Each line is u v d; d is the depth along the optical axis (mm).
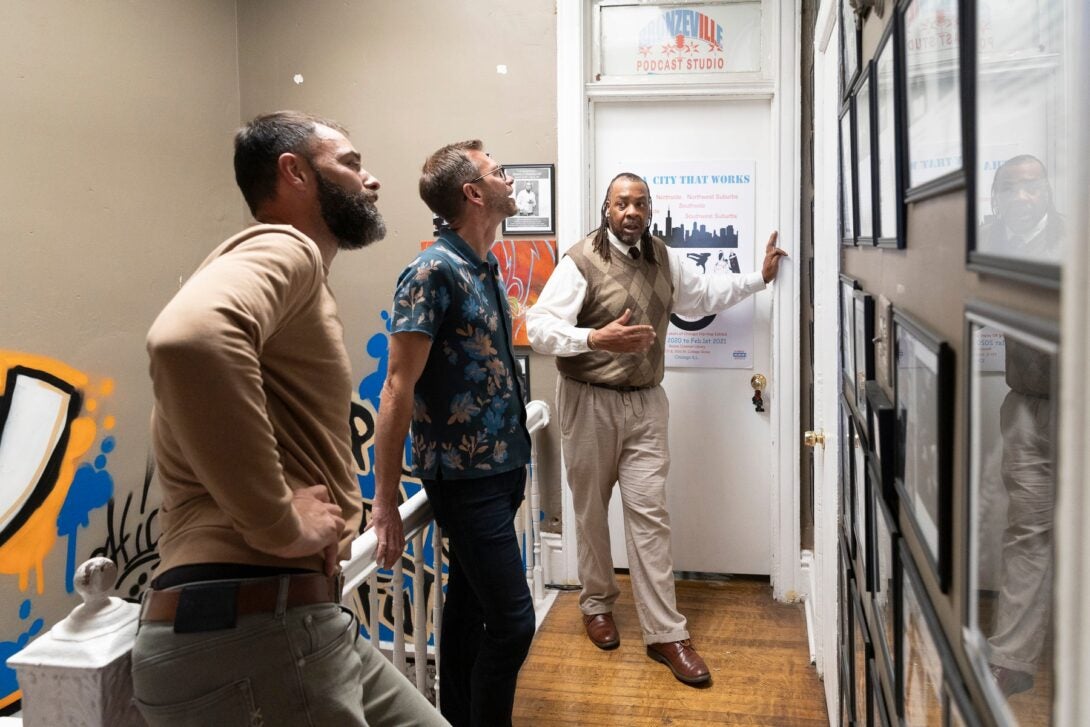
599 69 3162
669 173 3178
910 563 895
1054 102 536
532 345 2662
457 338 1837
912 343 886
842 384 1735
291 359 1102
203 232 3287
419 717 1324
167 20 3049
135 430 2949
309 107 3354
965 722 604
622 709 2391
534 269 3213
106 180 2803
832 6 1831
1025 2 550
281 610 1011
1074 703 370
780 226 3045
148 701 983
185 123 3160
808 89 2975
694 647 2766
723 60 3100
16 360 2482
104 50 2775
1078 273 361
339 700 1065
